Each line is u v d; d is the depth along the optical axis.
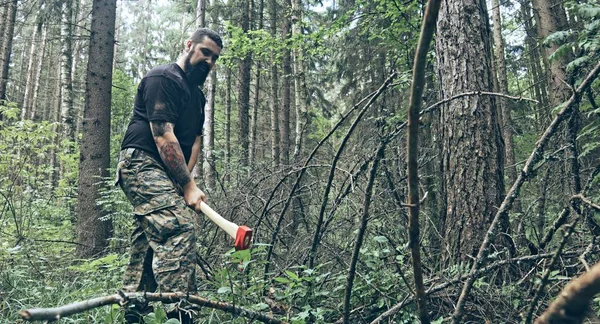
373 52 11.31
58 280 4.21
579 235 2.90
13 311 3.16
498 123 3.72
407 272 3.03
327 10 14.08
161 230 2.57
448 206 3.64
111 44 7.44
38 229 5.79
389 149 3.62
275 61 10.49
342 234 3.73
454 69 3.78
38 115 22.52
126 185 2.72
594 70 2.04
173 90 2.78
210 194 5.16
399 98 6.93
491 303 2.75
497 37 11.70
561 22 7.29
